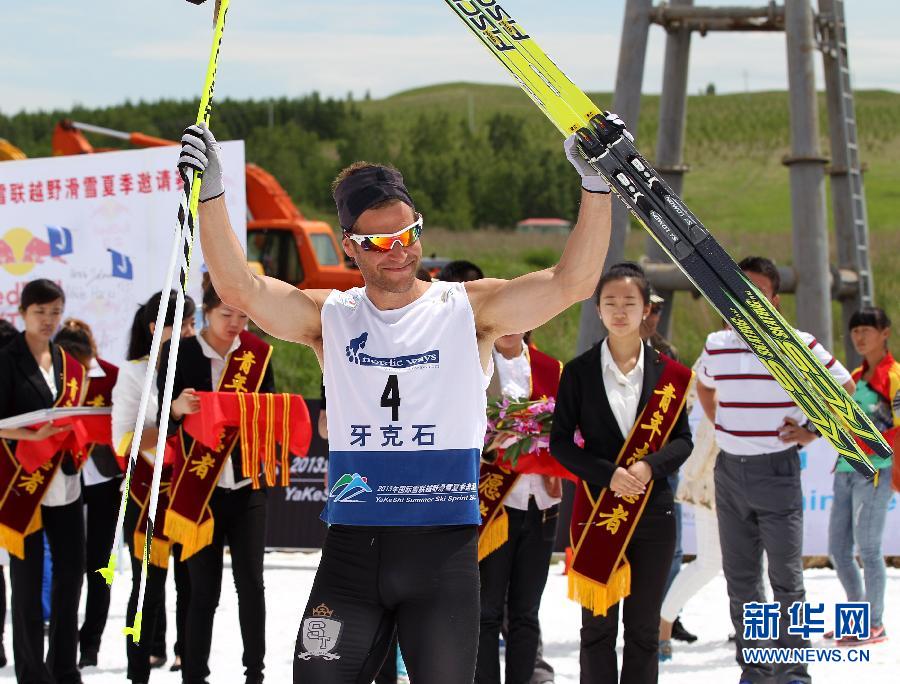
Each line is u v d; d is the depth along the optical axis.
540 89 3.27
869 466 3.27
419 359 3.30
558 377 5.48
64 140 17.11
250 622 5.23
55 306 5.61
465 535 3.32
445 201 64.69
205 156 3.19
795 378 3.27
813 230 10.80
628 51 10.70
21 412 5.51
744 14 10.80
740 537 5.57
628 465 4.82
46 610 7.10
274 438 5.17
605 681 4.81
